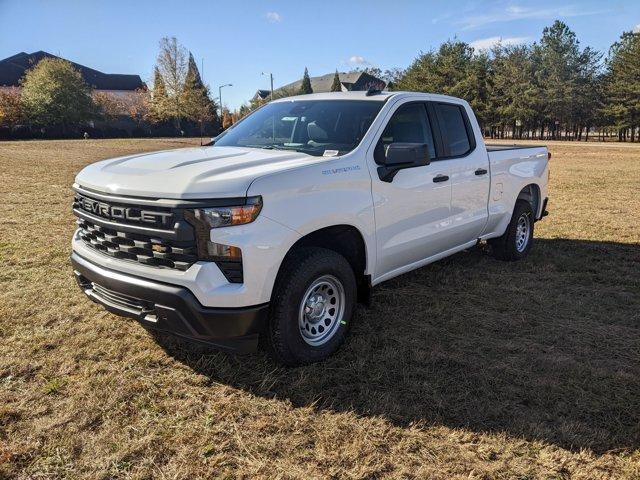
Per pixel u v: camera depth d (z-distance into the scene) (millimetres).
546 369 3572
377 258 3992
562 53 61875
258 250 3037
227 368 3512
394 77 98250
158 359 3629
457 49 69000
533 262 6184
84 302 4625
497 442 2785
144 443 2725
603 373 3512
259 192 3047
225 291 2980
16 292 4836
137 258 3195
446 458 2664
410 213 4254
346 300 3715
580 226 8375
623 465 2621
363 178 3758
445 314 4523
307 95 4988
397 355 3744
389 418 2984
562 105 62219
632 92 57188
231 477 2500
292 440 2781
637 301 4910
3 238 6926
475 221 5246
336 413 3027
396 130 4250
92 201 3432
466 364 3629
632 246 7027
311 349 3535
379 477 2520
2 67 83625
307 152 3973
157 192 3045
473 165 5070
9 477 2455
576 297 5000
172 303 3004
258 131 4586
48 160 21078
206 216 2955
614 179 15672
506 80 64625
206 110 69250
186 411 3023
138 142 44125
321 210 3398
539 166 6461
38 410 2986
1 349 3697
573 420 2979
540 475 2553
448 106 5012
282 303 3295
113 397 3133
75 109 62656
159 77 68125
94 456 2623
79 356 3641
